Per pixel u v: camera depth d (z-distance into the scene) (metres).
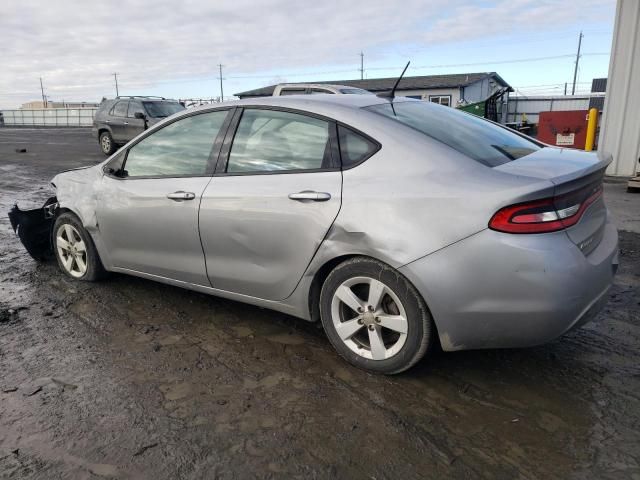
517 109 35.25
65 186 4.45
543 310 2.44
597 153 3.15
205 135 3.55
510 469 2.21
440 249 2.56
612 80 9.56
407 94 41.81
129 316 3.83
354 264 2.85
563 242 2.46
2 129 44.81
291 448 2.36
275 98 3.38
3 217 7.35
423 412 2.62
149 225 3.74
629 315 3.71
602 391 2.77
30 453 2.33
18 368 3.08
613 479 2.14
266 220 3.10
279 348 3.31
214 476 2.19
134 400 2.74
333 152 2.98
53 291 4.36
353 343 3.02
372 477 2.18
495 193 2.47
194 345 3.37
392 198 2.70
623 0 9.15
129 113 16.17
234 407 2.68
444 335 2.67
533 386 2.83
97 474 2.21
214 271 3.47
